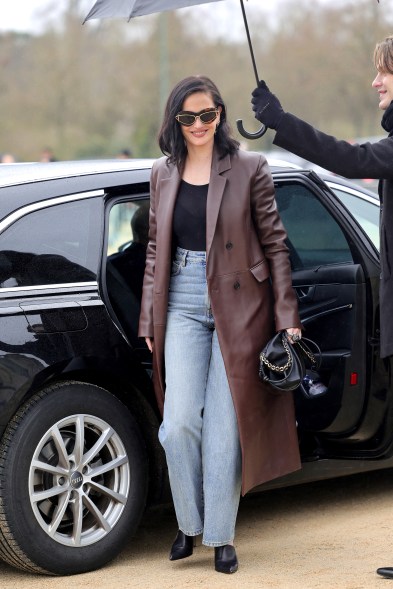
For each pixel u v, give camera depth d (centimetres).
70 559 634
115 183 686
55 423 626
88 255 661
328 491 852
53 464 633
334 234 759
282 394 636
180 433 623
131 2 617
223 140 625
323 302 731
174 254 636
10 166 713
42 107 5919
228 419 623
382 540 706
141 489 664
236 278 621
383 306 611
